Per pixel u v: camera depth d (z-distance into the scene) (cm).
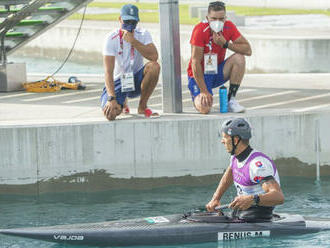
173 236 1672
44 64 6256
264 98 2706
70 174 2255
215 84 2423
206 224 1681
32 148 2222
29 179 2233
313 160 2383
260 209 1688
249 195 1543
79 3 3288
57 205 2116
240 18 6184
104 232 1678
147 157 2286
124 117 2331
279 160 2358
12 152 2217
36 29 3409
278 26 6062
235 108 2381
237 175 1600
